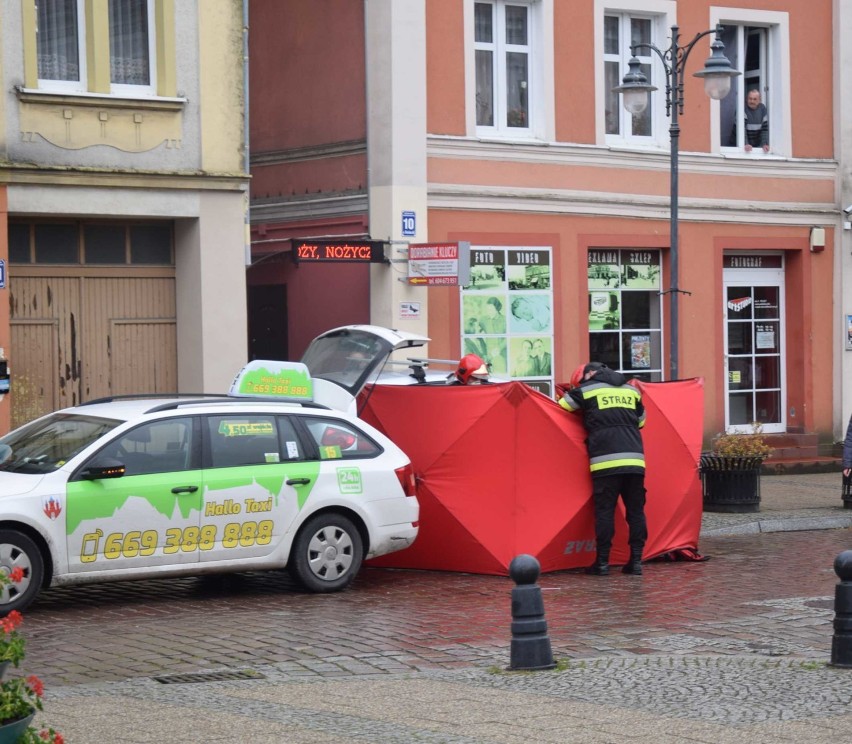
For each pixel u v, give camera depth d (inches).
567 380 848.3
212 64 714.2
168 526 460.4
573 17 851.4
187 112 707.4
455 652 390.3
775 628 424.8
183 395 506.6
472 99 812.0
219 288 717.9
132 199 692.1
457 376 588.4
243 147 722.8
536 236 836.0
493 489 538.3
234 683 344.2
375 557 506.6
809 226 952.9
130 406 482.0
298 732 288.5
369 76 788.6
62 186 672.4
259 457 482.6
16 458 464.4
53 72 682.8
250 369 568.4
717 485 696.4
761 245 934.4
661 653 387.2
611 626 430.3
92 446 454.6
